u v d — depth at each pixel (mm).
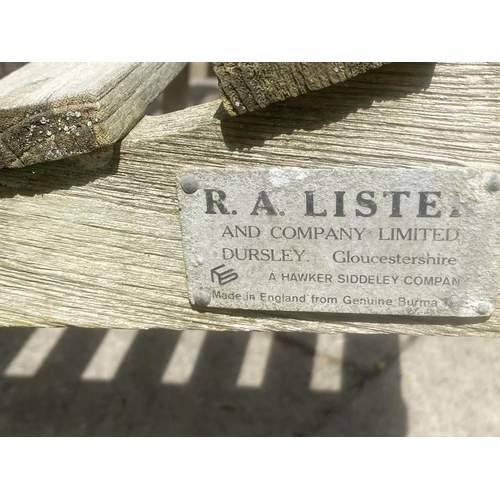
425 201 142
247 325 168
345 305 157
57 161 154
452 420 270
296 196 146
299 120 141
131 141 150
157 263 164
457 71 132
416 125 138
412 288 153
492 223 143
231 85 133
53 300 174
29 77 162
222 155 147
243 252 155
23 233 165
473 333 160
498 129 136
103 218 160
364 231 147
